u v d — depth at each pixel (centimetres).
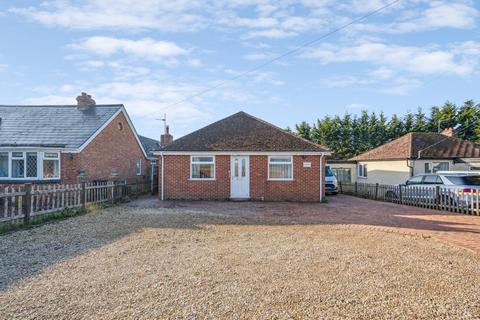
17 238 860
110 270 598
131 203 1753
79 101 2405
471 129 4128
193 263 643
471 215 1348
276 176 1953
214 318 414
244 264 636
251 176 1955
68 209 1291
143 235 905
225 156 1964
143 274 576
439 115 4378
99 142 2188
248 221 1162
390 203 1853
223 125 2198
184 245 793
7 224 970
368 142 4500
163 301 462
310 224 1109
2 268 607
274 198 1942
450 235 928
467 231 991
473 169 2422
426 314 427
